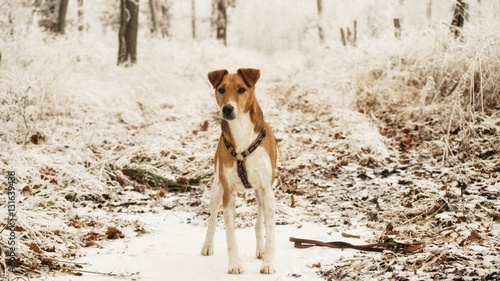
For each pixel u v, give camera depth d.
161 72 7.25
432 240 3.23
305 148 4.67
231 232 3.10
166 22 18.89
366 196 3.87
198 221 3.68
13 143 4.49
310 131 4.98
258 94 6.44
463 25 5.64
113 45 10.70
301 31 17.05
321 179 4.20
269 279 3.01
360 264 3.04
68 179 4.07
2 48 6.15
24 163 4.13
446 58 5.07
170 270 3.10
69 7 14.12
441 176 3.98
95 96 5.84
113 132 5.03
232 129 3.07
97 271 3.07
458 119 4.68
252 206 3.84
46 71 5.61
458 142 4.43
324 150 4.59
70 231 3.43
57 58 6.91
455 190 3.74
